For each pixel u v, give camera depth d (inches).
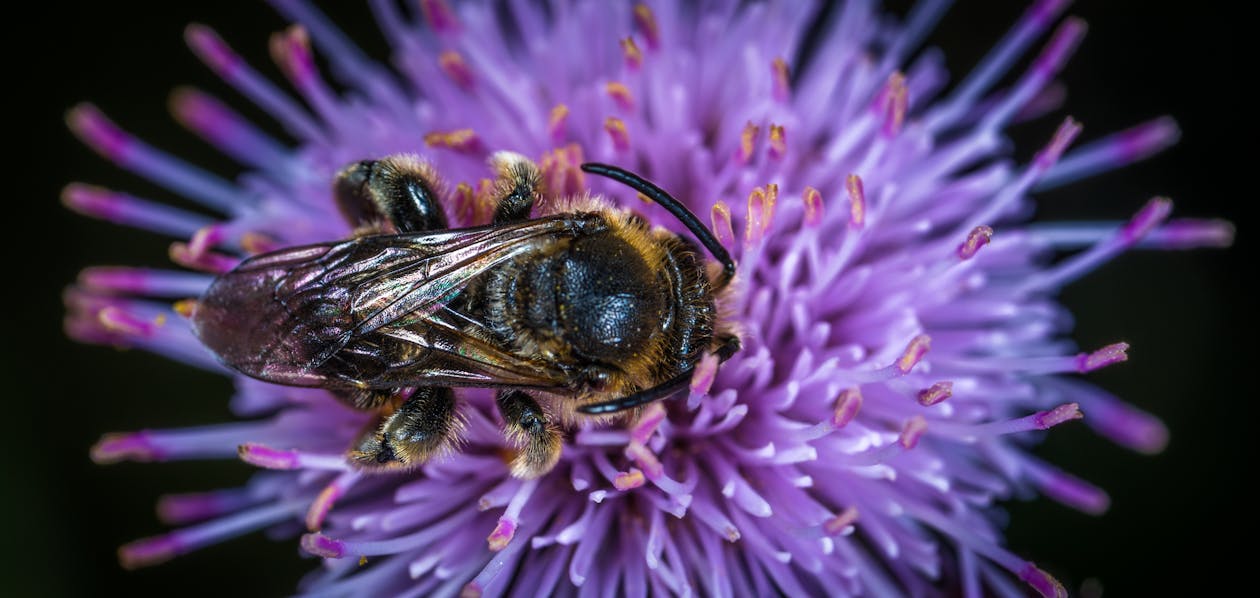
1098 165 1.8
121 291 1.9
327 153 1.8
